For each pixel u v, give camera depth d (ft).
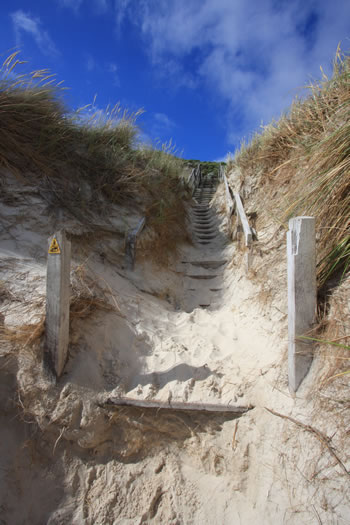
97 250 14.21
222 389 8.90
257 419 7.85
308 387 7.15
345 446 5.87
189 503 7.52
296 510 6.05
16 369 8.47
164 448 8.49
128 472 8.11
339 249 8.30
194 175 39.86
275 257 12.51
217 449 8.10
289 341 7.67
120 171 17.34
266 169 19.21
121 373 9.57
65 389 8.41
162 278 16.93
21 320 8.86
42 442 8.09
